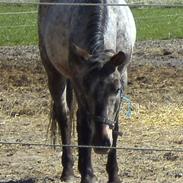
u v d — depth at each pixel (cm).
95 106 926
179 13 3397
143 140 1341
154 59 2178
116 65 939
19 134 1378
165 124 1457
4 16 3192
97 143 925
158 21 3131
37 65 2033
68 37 1083
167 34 2786
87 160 1026
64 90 1185
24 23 3019
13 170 1169
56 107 1190
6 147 1292
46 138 1305
